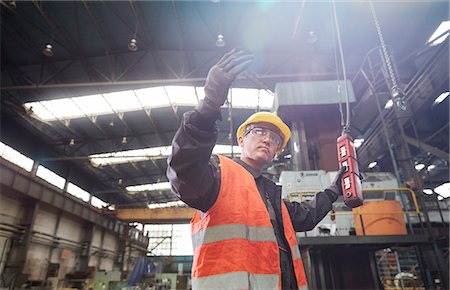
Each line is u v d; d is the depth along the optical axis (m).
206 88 1.04
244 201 1.10
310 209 1.74
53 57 11.50
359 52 10.55
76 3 9.58
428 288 4.71
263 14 9.99
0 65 11.39
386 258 9.61
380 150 9.12
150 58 11.80
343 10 9.22
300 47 10.96
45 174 16.34
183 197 1.02
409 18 9.17
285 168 7.18
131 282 15.47
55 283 14.06
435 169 13.83
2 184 11.82
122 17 10.20
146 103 14.01
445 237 4.88
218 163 1.21
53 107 13.54
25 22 10.09
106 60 11.76
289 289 1.14
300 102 7.12
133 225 25.81
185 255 28.20
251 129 1.45
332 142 7.26
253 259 1.00
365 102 8.46
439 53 6.82
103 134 15.90
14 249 12.89
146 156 17.16
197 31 10.74
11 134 14.04
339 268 4.94
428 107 7.75
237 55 1.09
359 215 4.78
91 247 18.97
